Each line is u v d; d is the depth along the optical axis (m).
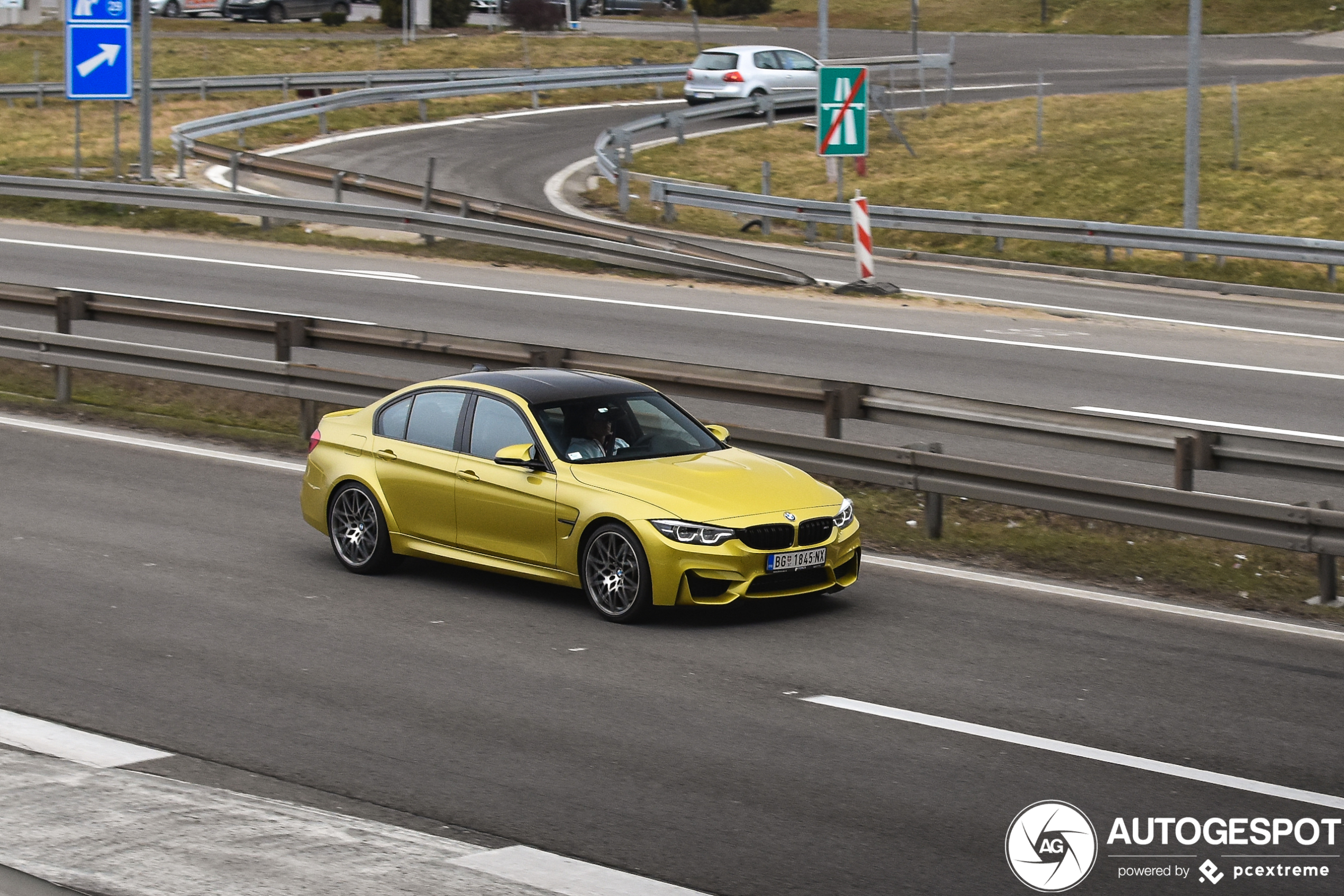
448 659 8.13
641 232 24.77
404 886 5.18
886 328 19.97
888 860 5.60
